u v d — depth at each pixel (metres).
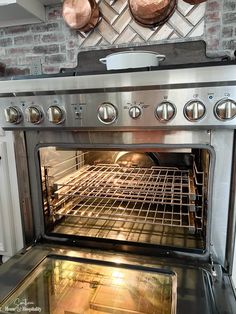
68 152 1.10
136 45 1.33
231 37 1.23
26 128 0.90
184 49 1.17
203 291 0.71
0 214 1.26
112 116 0.78
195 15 1.24
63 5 1.32
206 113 0.71
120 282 0.81
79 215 1.06
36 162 0.95
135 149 0.85
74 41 1.43
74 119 0.83
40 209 0.98
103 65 1.26
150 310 0.73
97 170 1.20
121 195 1.08
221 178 0.78
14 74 1.57
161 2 1.20
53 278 0.83
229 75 0.67
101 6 1.34
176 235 0.95
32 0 1.34
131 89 0.75
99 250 0.92
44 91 0.83
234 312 0.64
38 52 1.50
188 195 0.99
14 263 0.86
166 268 0.81
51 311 0.74
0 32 1.54
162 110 0.73
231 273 0.82
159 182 1.13
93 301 0.78
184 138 0.79
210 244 0.83
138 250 0.90
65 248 0.94
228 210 0.80
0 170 1.21
